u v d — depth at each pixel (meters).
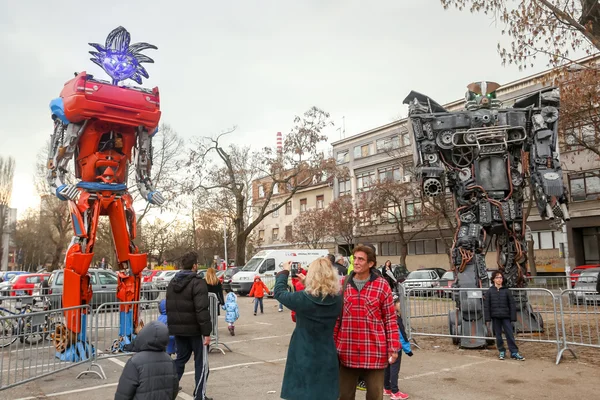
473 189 9.74
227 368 7.77
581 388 6.14
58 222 45.44
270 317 15.53
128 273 9.04
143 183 9.39
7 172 51.50
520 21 10.14
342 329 4.26
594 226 27.28
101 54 8.59
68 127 8.43
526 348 8.73
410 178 31.20
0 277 33.12
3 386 6.02
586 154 27.00
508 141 9.79
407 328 9.35
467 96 10.41
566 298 10.18
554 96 9.73
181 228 62.81
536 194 9.73
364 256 4.41
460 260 9.52
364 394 6.14
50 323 7.73
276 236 52.06
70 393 6.31
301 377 3.68
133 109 8.59
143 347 3.51
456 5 10.64
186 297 5.52
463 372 7.16
